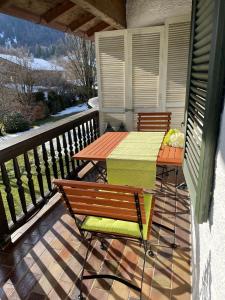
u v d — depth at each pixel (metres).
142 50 3.70
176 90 3.72
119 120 4.19
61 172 3.02
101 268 1.77
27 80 10.77
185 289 1.58
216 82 0.84
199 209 1.00
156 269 1.74
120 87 4.00
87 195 1.41
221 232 0.77
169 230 2.12
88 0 2.34
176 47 3.51
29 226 2.22
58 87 12.51
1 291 1.61
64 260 1.85
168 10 3.46
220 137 0.84
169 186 2.92
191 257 1.80
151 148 2.29
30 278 1.70
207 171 0.93
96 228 1.62
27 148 2.26
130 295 1.56
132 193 1.28
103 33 3.81
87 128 3.79
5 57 10.39
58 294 1.58
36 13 2.71
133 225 1.62
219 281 0.77
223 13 0.80
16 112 9.57
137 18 3.71
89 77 12.67
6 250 1.95
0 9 2.24
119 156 2.11
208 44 1.08
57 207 2.55
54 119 11.16
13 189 3.97
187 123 1.56
